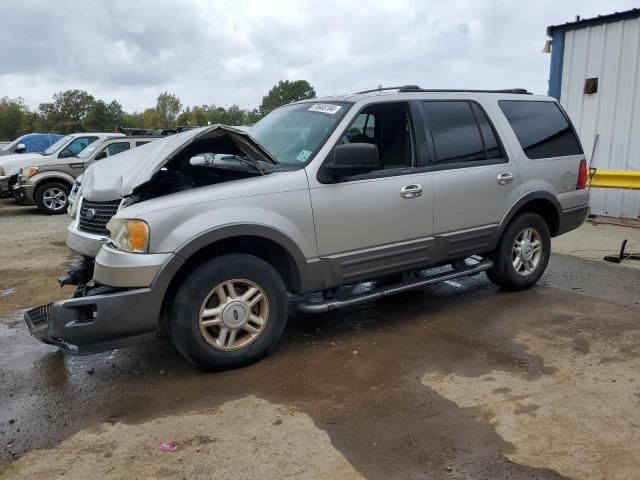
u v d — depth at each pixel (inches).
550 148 225.9
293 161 169.8
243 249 163.3
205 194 148.9
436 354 165.3
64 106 2984.7
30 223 448.5
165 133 554.9
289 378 150.9
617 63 382.6
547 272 258.4
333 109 180.7
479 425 125.3
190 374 155.6
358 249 173.2
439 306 210.1
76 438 124.4
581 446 116.4
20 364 166.6
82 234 174.7
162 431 126.2
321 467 111.2
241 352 155.2
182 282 149.3
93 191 172.4
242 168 165.9
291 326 191.0
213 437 122.8
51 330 140.3
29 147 845.2
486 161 203.6
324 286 168.6
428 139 189.5
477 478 106.8
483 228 203.0
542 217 229.5
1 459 116.9
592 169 372.8
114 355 171.0
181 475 109.7
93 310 139.9
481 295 223.0
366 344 174.1
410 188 180.5
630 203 385.1
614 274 254.2
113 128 2883.9
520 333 181.2
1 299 232.1
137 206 145.6
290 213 158.1
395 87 197.3
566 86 415.2
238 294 155.9
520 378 148.3
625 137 384.8
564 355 162.7
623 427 123.3
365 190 171.5
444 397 138.6
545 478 106.5
